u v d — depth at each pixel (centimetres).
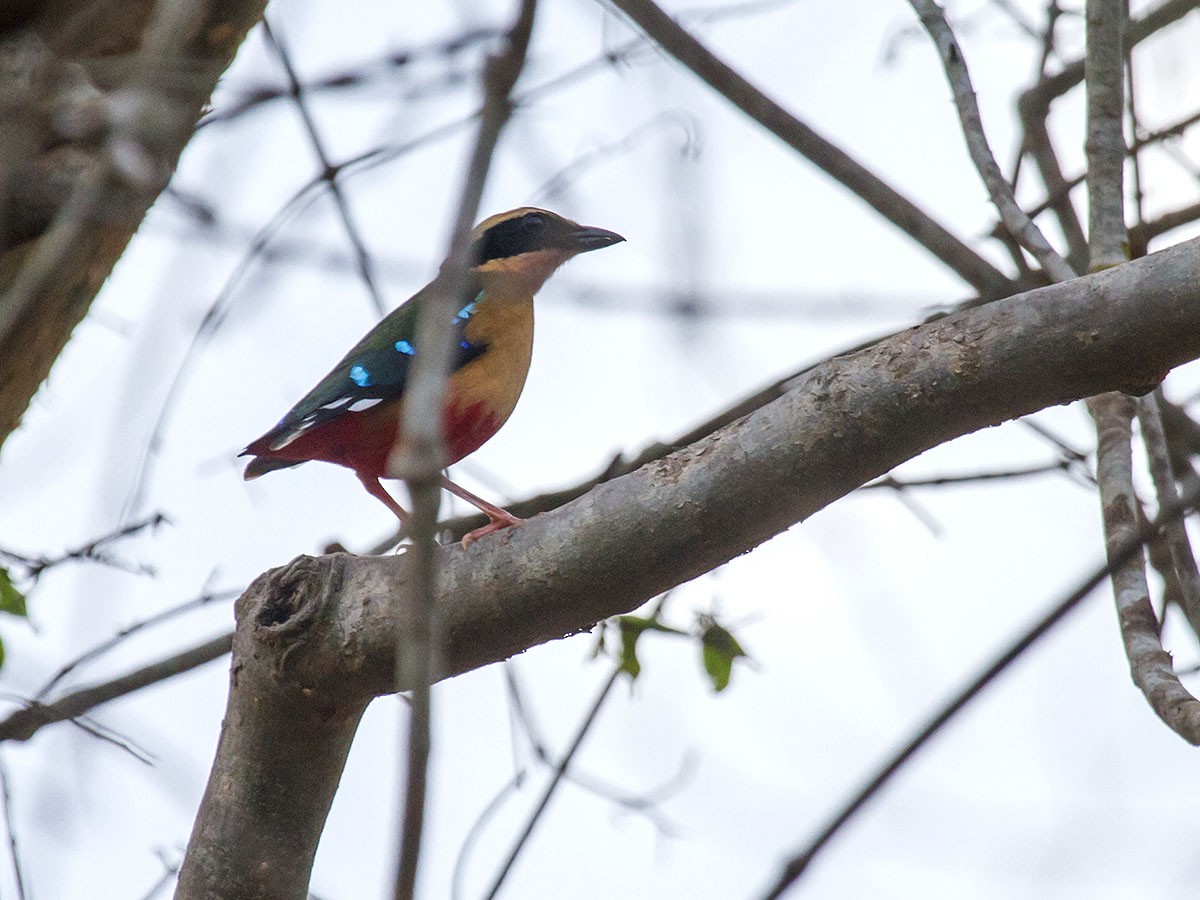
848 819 420
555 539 712
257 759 777
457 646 736
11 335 920
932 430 667
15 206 810
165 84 732
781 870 424
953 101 959
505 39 467
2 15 778
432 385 407
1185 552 832
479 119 461
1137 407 884
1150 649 734
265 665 748
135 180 642
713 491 689
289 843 791
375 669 730
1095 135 923
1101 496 837
